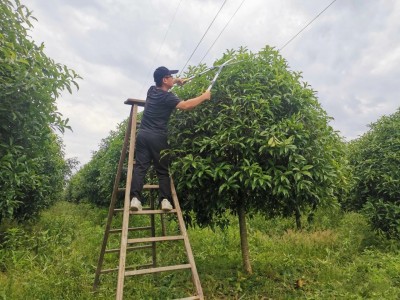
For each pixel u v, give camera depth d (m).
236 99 4.34
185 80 4.67
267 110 4.31
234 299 4.53
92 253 6.54
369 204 6.96
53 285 4.68
